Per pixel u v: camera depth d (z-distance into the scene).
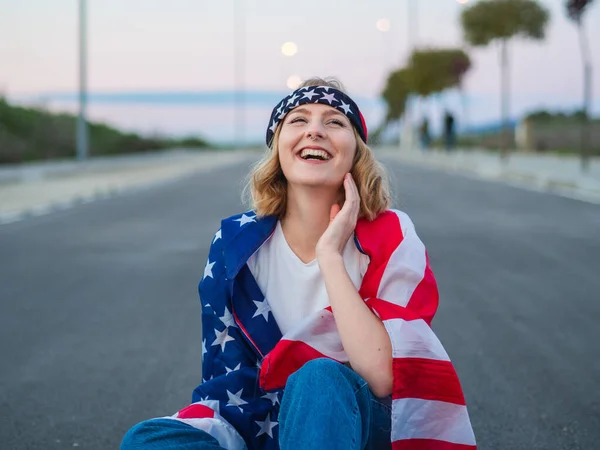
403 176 20.27
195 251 7.96
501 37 25.44
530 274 6.50
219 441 1.81
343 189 2.05
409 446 1.73
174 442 1.68
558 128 33.50
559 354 4.15
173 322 4.99
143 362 4.10
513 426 3.12
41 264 7.29
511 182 17.62
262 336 1.96
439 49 39.50
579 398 3.45
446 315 5.07
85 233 9.52
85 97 24.36
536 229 9.31
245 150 58.75
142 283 6.32
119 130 45.41
